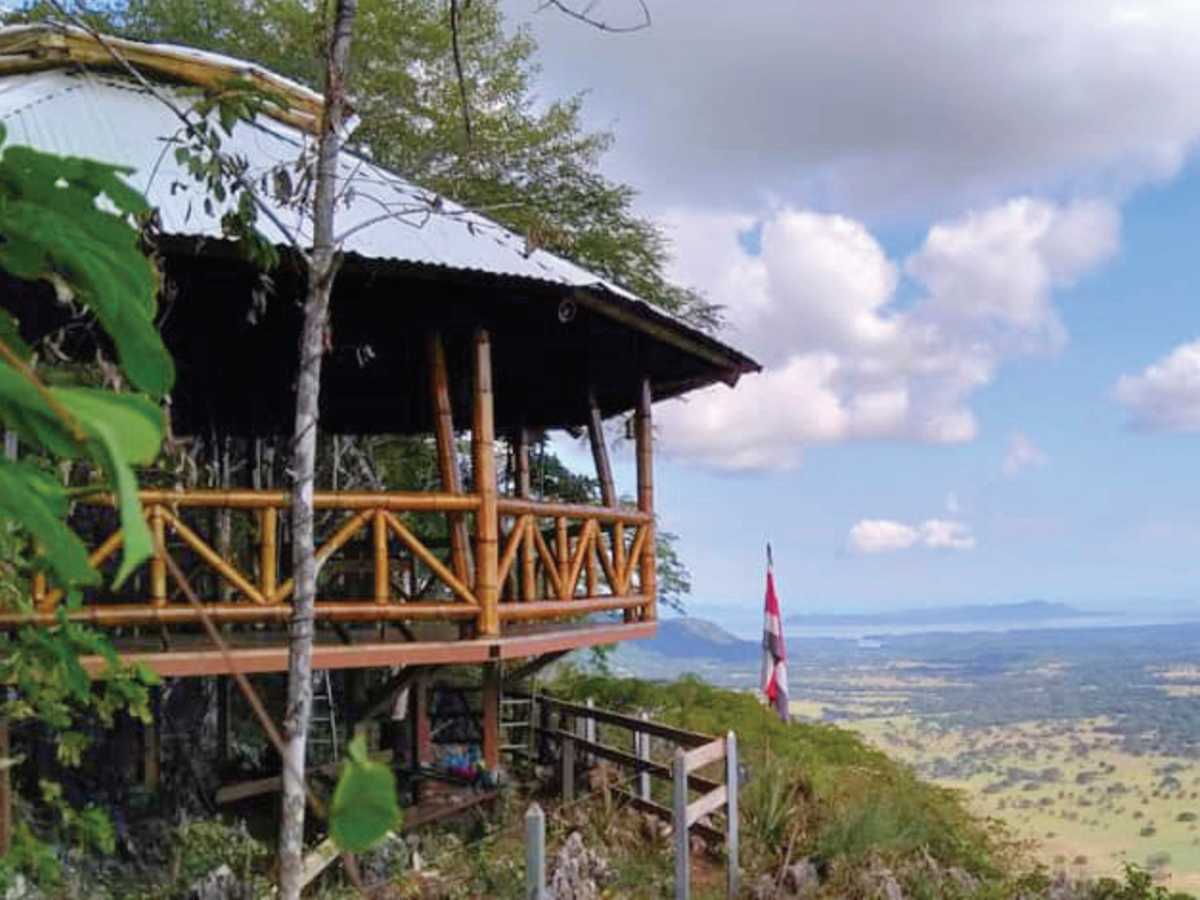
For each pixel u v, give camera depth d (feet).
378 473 40.88
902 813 30.12
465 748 30.58
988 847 31.09
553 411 34.53
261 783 24.02
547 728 32.45
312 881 20.43
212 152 11.23
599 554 26.48
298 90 23.65
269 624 22.98
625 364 29.60
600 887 23.75
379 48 46.80
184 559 24.95
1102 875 28.66
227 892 19.48
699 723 38.65
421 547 21.56
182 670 19.03
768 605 37.50
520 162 48.55
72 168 2.65
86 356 14.38
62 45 22.41
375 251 20.40
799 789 30.30
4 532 6.40
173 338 26.81
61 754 10.08
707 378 30.12
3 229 2.69
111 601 21.58
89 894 19.12
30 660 6.48
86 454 2.25
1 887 7.69
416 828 24.94
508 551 22.62
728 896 24.38
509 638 22.66
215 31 48.14
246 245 11.69
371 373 30.45
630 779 29.81
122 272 2.71
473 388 22.67
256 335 26.89
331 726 27.73
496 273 21.12
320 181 11.19
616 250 51.06
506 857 23.95
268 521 19.83
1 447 3.03
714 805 24.52
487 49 50.39
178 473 13.43
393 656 20.94
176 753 25.02
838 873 25.96
